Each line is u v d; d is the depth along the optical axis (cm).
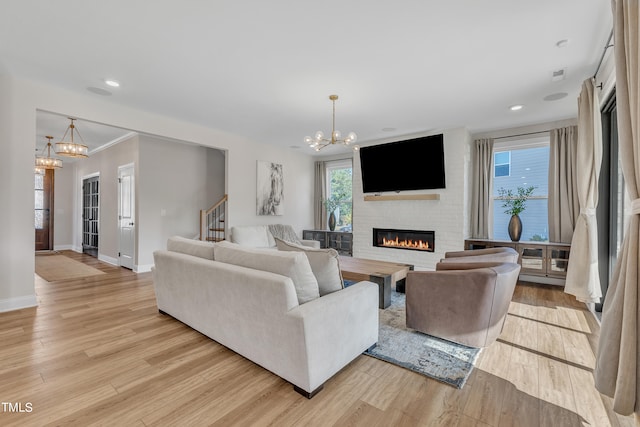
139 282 445
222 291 223
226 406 167
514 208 458
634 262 140
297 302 186
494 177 509
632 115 144
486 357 223
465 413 163
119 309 324
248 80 317
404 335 260
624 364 139
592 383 191
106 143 610
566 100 370
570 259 330
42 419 155
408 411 164
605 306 161
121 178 575
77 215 779
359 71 296
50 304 340
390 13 210
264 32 234
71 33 236
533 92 346
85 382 188
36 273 504
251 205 580
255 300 197
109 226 614
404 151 527
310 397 175
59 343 241
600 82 289
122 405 167
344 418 158
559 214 437
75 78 315
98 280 457
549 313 316
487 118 440
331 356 188
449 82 320
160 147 549
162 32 235
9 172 312
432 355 225
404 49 256
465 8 204
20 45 254
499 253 307
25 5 203
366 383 190
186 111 415
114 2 200
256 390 182
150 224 534
